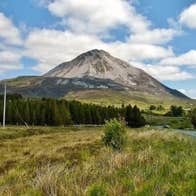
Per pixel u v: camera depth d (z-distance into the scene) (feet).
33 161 69.00
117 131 76.59
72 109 528.63
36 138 154.71
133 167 39.55
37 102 482.28
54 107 466.70
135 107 554.87
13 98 632.79
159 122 652.89
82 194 28.73
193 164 37.76
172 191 27.96
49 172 35.32
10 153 93.76
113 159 42.88
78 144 96.02
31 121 450.71
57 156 72.79
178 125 536.42
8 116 438.40
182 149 65.77
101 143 91.97
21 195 31.50
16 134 201.26
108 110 570.46
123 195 28.17
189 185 28.55
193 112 569.23
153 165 39.75
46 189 30.99
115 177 34.32
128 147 73.41
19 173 51.19
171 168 37.55
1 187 37.32
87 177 34.88
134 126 538.47
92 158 55.57
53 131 247.50
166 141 87.92
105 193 28.43
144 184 29.81
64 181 32.48
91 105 577.43
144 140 89.15
